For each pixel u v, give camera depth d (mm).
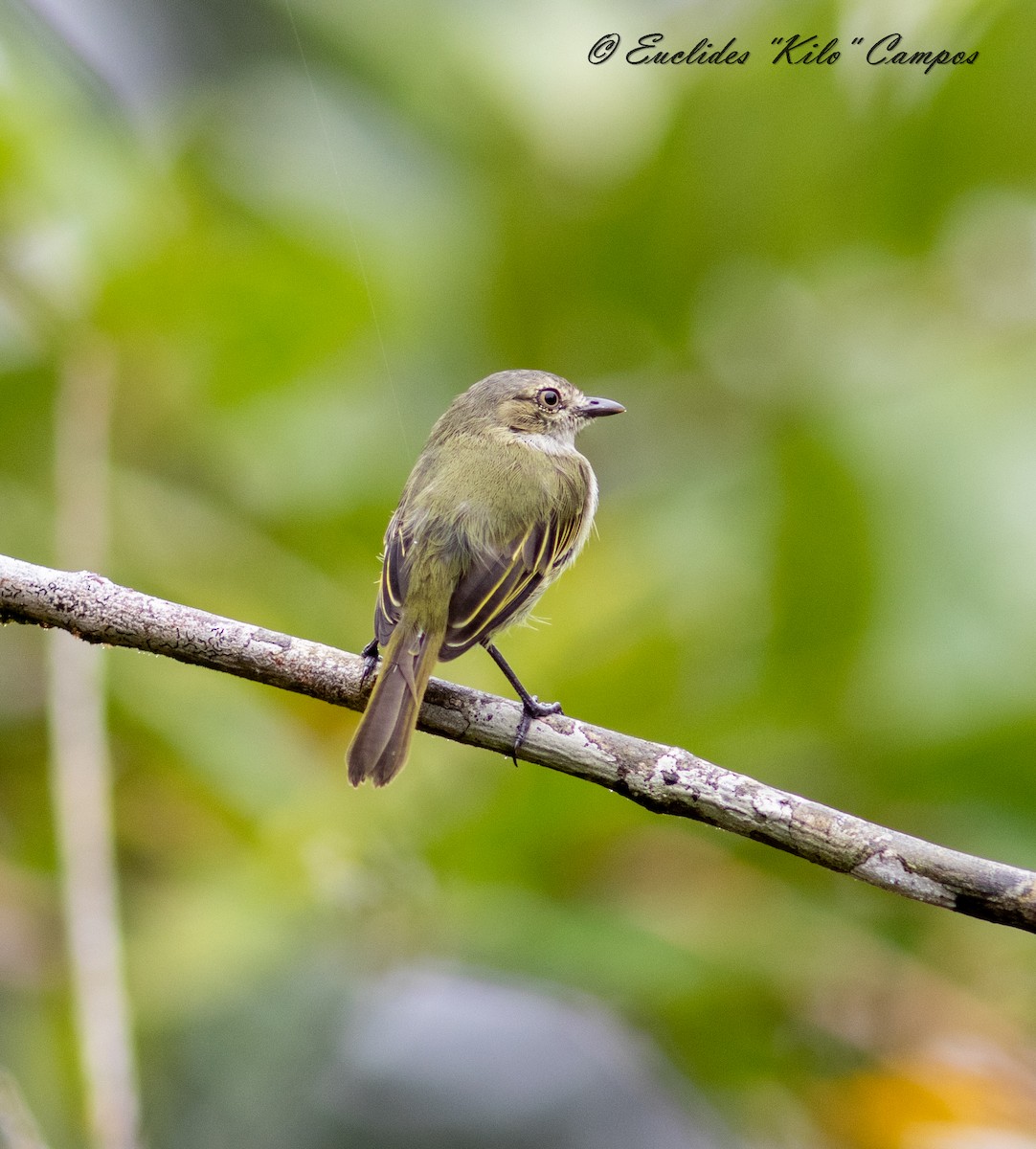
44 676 11297
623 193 13031
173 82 13203
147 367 12047
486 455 9891
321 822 9508
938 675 10219
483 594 8797
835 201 12891
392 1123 10031
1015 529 10688
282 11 13594
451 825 9312
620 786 7195
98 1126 7812
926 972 10008
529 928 9203
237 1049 9180
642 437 13547
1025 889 6594
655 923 9484
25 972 10391
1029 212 13039
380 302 12531
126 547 11344
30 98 11727
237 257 11695
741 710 9766
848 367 12758
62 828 8727
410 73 13719
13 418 11695
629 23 13859
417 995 10539
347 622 11023
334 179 13133
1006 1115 9547
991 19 11703
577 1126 10141
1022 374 11352
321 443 12492
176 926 9320
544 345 13750
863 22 12180
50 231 11633
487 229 13445
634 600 10617
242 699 10352
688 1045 9750
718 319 13562
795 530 10531
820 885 10477
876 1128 9641
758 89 12344
